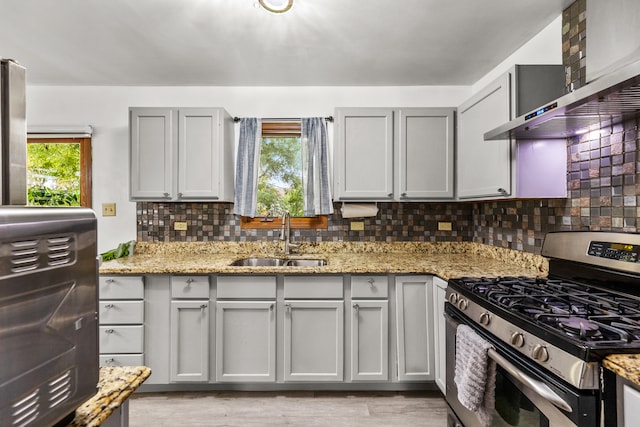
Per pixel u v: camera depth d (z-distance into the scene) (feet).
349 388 6.99
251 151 8.78
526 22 6.12
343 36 6.58
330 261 7.61
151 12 5.79
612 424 2.75
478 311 4.50
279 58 7.49
